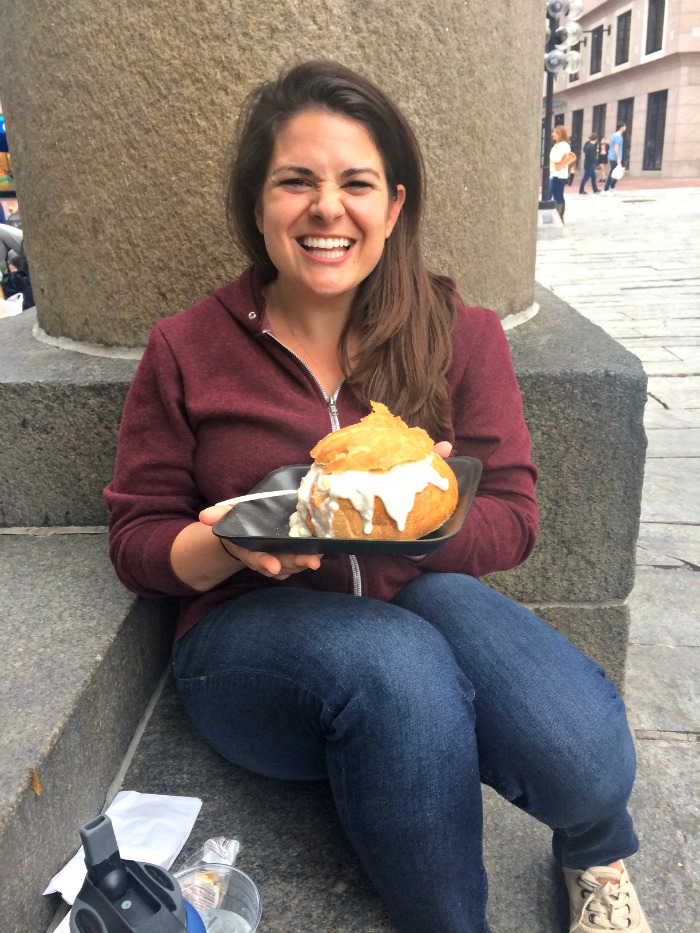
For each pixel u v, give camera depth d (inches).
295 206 52.4
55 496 78.0
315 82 51.6
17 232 176.1
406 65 72.6
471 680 52.1
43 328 89.7
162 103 71.9
